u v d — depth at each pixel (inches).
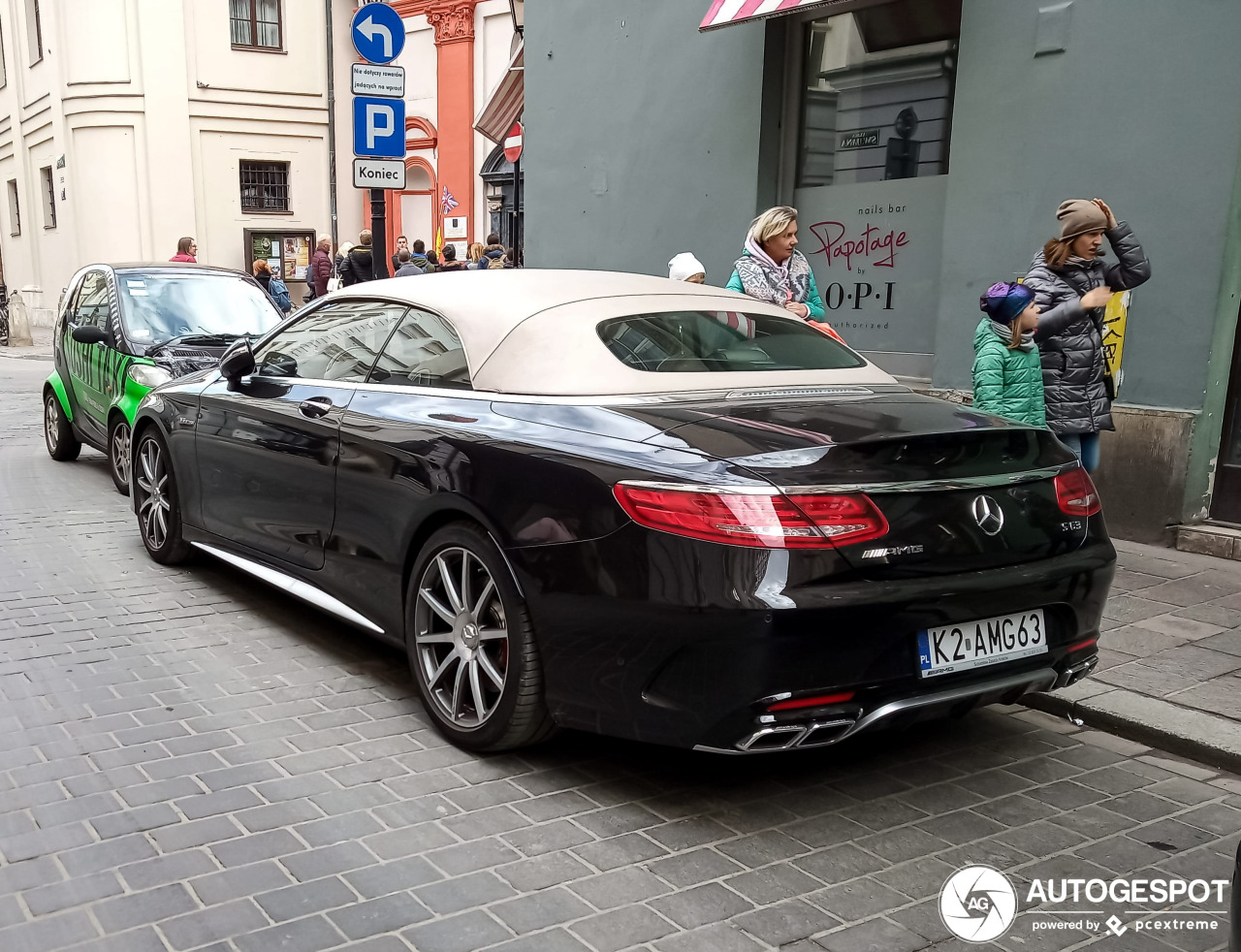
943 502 120.2
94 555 238.4
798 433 122.8
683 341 152.6
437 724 145.9
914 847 120.7
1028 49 261.4
